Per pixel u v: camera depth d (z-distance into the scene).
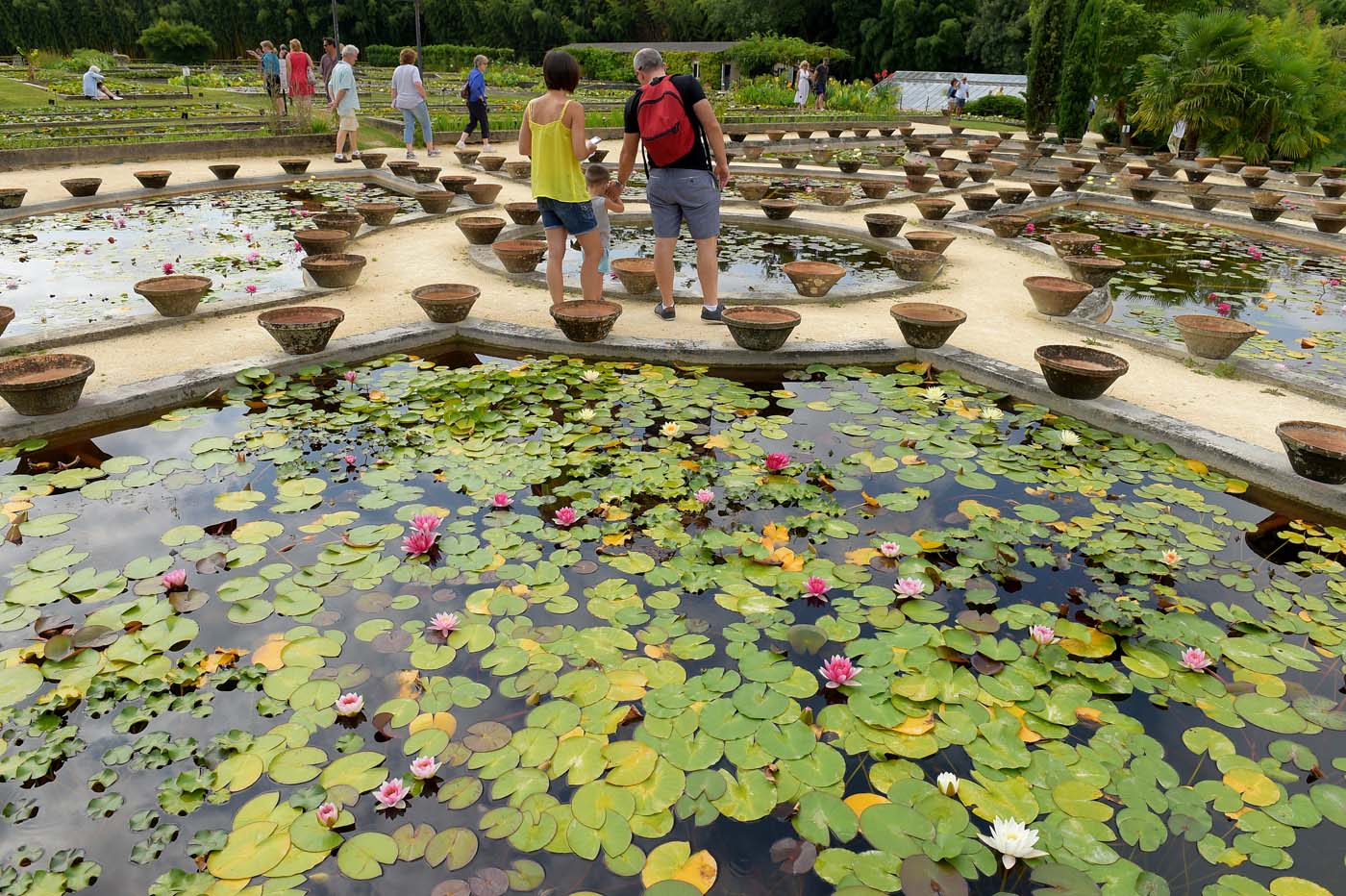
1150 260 7.56
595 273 4.81
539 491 2.98
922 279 5.82
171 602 2.30
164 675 2.03
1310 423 3.21
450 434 3.40
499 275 5.85
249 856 1.56
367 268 6.00
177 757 1.79
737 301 5.28
